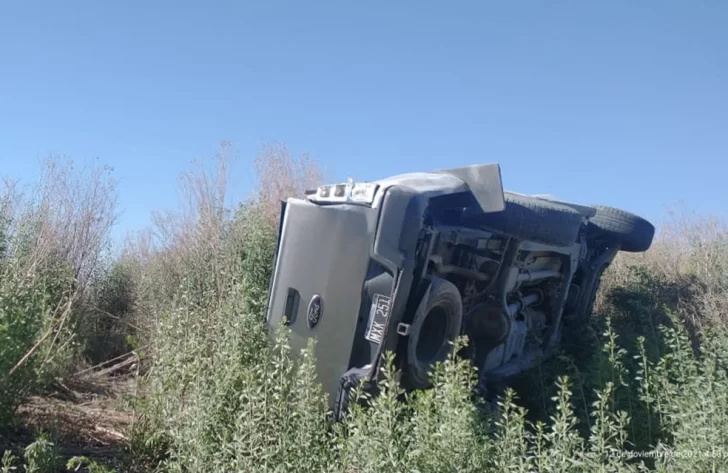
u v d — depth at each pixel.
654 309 8.91
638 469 3.96
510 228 6.42
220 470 4.16
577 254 8.23
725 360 4.97
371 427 3.57
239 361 5.06
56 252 9.12
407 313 5.45
